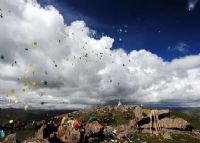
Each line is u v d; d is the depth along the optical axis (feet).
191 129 415.85
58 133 271.28
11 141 266.16
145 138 348.59
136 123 403.54
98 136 294.25
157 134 375.45
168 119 411.34
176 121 408.67
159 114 422.41
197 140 364.79
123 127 387.55
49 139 262.26
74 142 262.67
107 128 362.33
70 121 284.41
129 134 348.59
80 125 287.07
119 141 308.40
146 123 406.82
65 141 262.06
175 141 348.79
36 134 279.90
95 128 294.05
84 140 273.95
